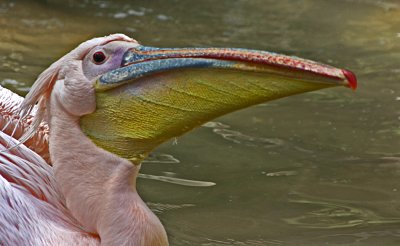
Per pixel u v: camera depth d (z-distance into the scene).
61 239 12.82
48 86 12.66
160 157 19.03
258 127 20.95
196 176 18.17
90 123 12.48
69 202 12.59
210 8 31.94
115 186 12.40
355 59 26.80
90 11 30.62
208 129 20.72
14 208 12.82
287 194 17.53
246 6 32.47
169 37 28.42
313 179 18.23
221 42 28.19
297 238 15.77
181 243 15.43
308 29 29.95
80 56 12.49
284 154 19.42
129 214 12.32
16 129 13.87
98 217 12.45
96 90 12.32
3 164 13.22
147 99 12.13
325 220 16.48
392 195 17.58
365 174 18.50
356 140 20.30
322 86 11.03
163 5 31.94
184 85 11.88
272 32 29.56
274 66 11.20
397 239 15.70
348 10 32.19
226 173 18.38
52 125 12.62
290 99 22.97
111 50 12.35
